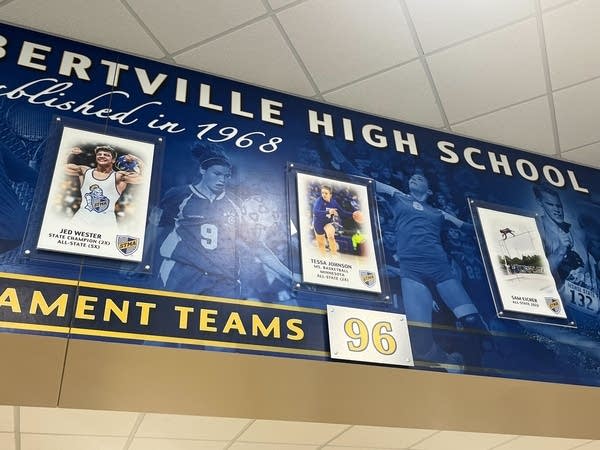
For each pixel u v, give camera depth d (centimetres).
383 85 310
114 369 217
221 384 236
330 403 264
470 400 269
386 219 283
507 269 293
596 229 337
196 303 219
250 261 240
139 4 262
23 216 213
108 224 224
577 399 276
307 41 285
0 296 194
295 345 224
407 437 377
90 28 271
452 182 318
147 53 284
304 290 241
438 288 269
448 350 251
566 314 289
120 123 256
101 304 204
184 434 349
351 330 237
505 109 329
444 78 308
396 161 311
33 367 212
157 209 237
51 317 196
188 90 285
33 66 257
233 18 271
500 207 319
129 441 354
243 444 375
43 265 205
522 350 266
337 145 302
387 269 264
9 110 239
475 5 272
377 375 237
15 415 304
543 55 299
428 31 284
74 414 307
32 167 227
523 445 394
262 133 287
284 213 262
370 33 283
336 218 271
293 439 375
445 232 293
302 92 311
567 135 347
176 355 208
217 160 265
